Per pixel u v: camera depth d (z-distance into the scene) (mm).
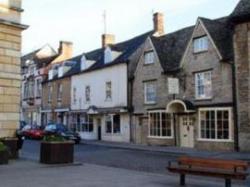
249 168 15820
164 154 23078
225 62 24891
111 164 18047
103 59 37344
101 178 12750
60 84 43656
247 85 23625
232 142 24156
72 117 40719
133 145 29203
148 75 30844
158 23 35906
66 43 50281
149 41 31188
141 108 31297
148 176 13391
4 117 18359
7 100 18516
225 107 24656
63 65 43438
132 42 36719
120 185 11477
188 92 27281
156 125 29484
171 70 28625
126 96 32875
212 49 25734
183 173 11664
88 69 38094
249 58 23656
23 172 13906
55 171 14305
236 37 24469
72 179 12453
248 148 23328
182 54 28766
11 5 18828
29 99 51375
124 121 33094
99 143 31578
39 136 35906
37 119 48688
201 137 26047
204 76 26312
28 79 52375
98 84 36656
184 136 27422
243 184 12375
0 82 18281
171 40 31672
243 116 23719
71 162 16625
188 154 22625
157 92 29922
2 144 16297
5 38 18594
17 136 18750
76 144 31312
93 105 37125
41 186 11086
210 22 26891
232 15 24531
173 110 27375
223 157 20828
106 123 35375
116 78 34281
